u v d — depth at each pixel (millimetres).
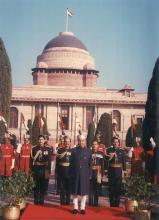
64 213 11430
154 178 13094
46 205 12992
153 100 13984
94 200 13094
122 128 33469
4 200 11742
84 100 43781
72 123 43750
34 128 29109
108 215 11344
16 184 11258
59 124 41844
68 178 13062
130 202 11523
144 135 14500
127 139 24141
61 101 44000
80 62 45406
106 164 13172
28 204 13039
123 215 11414
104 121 30438
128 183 11570
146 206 11141
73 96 44250
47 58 44938
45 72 44125
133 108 39375
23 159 16922
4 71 14695
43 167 13133
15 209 10711
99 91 43969
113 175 13047
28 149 17062
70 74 45031
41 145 13367
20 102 41844
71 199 14984
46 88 43781
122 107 40344
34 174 13078
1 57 14641
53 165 25469
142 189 11242
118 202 13086
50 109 43750
